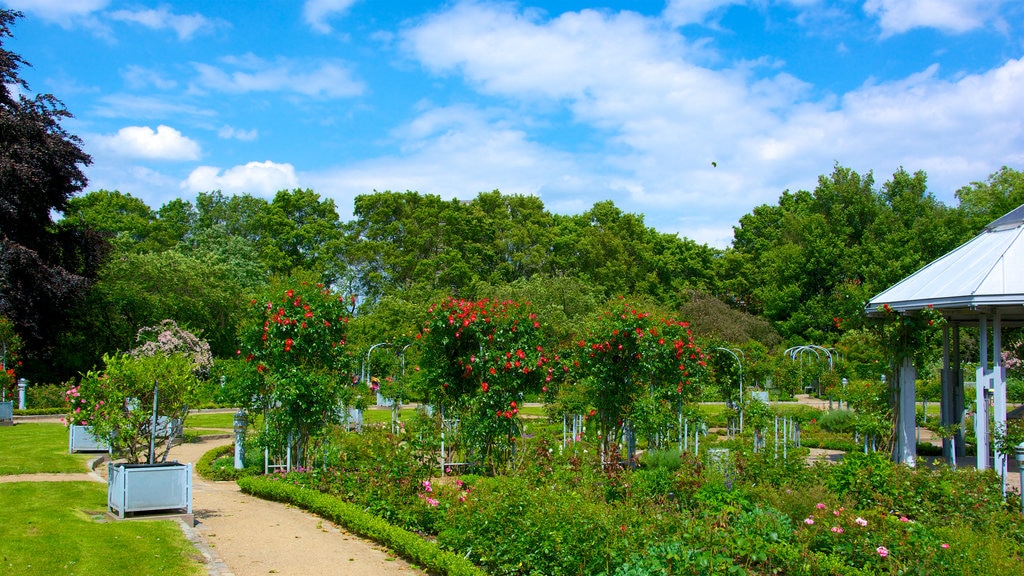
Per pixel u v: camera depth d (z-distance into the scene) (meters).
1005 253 13.13
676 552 6.38
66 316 30.72
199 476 13.91
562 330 31.11
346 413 14.52
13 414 23.55
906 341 13.61
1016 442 10.80
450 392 13.65
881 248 41.09
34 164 27.17
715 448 13.30
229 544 8.30
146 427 10.02
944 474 9.70
